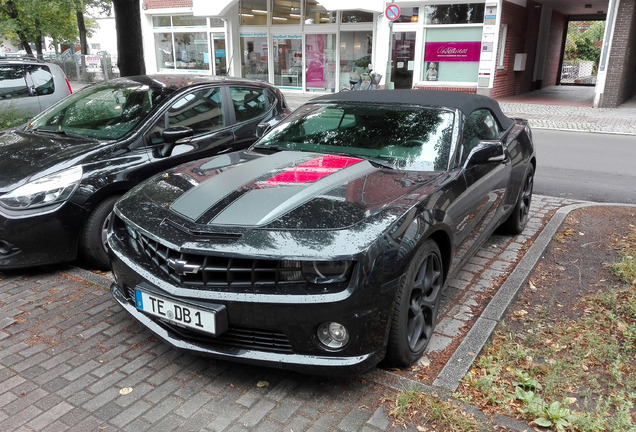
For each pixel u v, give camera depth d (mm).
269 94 6152
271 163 3570
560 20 25062
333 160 3588
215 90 5480
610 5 15727
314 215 2805
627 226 5676
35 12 17953
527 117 14617
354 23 19375
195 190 3205
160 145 4750
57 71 8484
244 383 2910
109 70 26234
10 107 7496
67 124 5051
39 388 2852
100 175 4238
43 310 3707
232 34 21812
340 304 2553
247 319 2666
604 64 16141
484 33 16531
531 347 3322
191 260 2754
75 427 2555
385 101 4242
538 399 2705
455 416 2588
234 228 2762
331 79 20562
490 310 3705
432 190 3223
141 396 2795
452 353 3244
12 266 4043
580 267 4621
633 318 3631
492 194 4211
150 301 2895
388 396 2777
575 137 12039
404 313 2854
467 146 3846
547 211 6367
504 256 4895
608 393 2871
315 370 2660
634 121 13977
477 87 17188
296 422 2592
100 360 3123
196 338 2869
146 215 3092
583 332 3484
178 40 23688
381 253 2648
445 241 3354
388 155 3721
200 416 2639
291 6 20578
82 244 4254
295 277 2619
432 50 17766
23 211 3953
